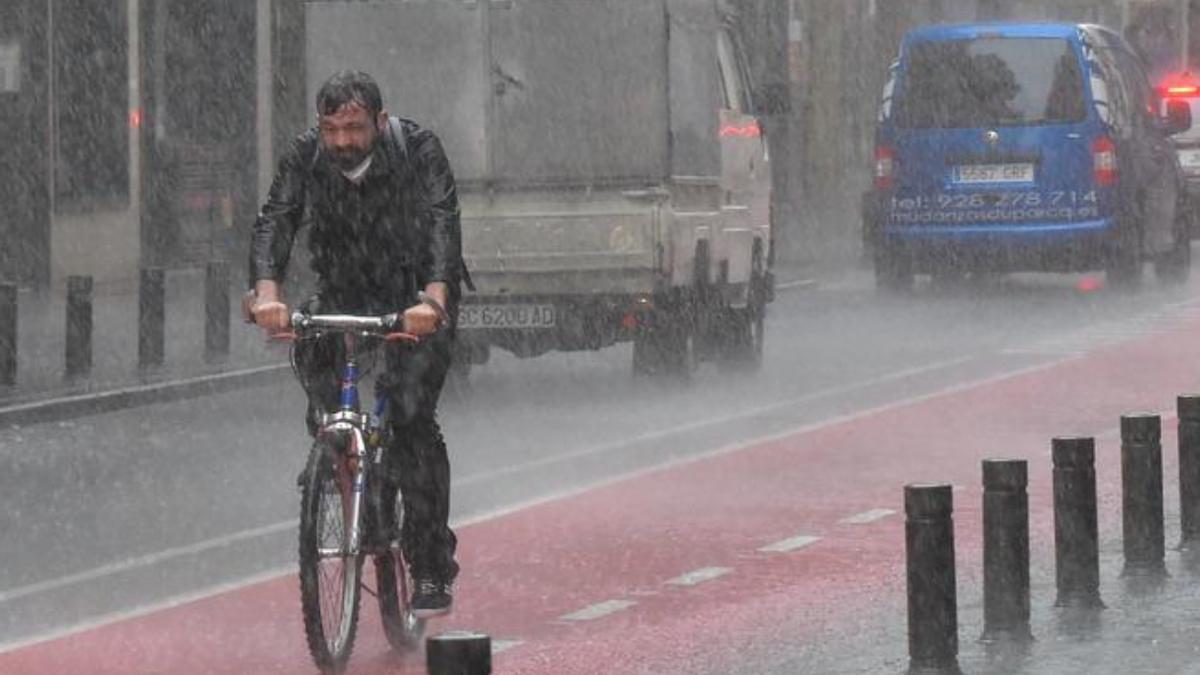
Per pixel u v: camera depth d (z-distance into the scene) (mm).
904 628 21906
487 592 23953
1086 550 22391
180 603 23812
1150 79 68938
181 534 28375
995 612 21078
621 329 42125
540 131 42281
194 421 40625
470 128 42375
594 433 37219
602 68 42156
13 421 39875
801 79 92188
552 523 28453
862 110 98000
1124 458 24141
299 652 21297
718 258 44969
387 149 20047
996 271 62906
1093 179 60906
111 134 67438
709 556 26062
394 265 20469
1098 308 60406
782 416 39344
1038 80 61188
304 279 57469
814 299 65375
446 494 20438
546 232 42000
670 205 42000
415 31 42719
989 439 36125
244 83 72250
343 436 19703
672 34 42375
